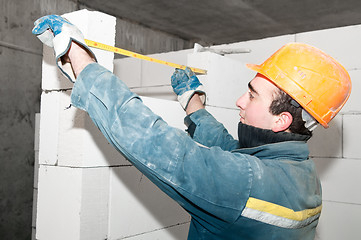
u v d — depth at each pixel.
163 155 0.79
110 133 0.83
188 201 0.86
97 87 0.84
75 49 0.94
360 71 2.86
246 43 3.38
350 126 2.85
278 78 1.03
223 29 6.40
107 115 0.83
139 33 6.15
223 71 2.38
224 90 2.40
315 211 1.02
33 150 4.38
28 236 4.37
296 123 1.02
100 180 1.61
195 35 6.82
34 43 4.39
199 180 0.81
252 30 6.39
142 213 1.82
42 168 1.69
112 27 1.64
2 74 4.04
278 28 6.23
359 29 2.87
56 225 1.61
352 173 2.83
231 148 1.43
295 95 1.00
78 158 1.54
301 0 4.97
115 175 1.67
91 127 1.56
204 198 0.81
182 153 0.80
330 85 1.05
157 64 3.52
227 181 0.83
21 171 4.25
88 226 1.56
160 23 6.15
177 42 6.89
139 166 0.82
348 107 2.91
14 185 4.20
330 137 2.93
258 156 1.03
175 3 5.23
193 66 2.31
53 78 1.63
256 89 1.06
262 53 3.30
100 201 1.61
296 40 3.15
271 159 1.00
